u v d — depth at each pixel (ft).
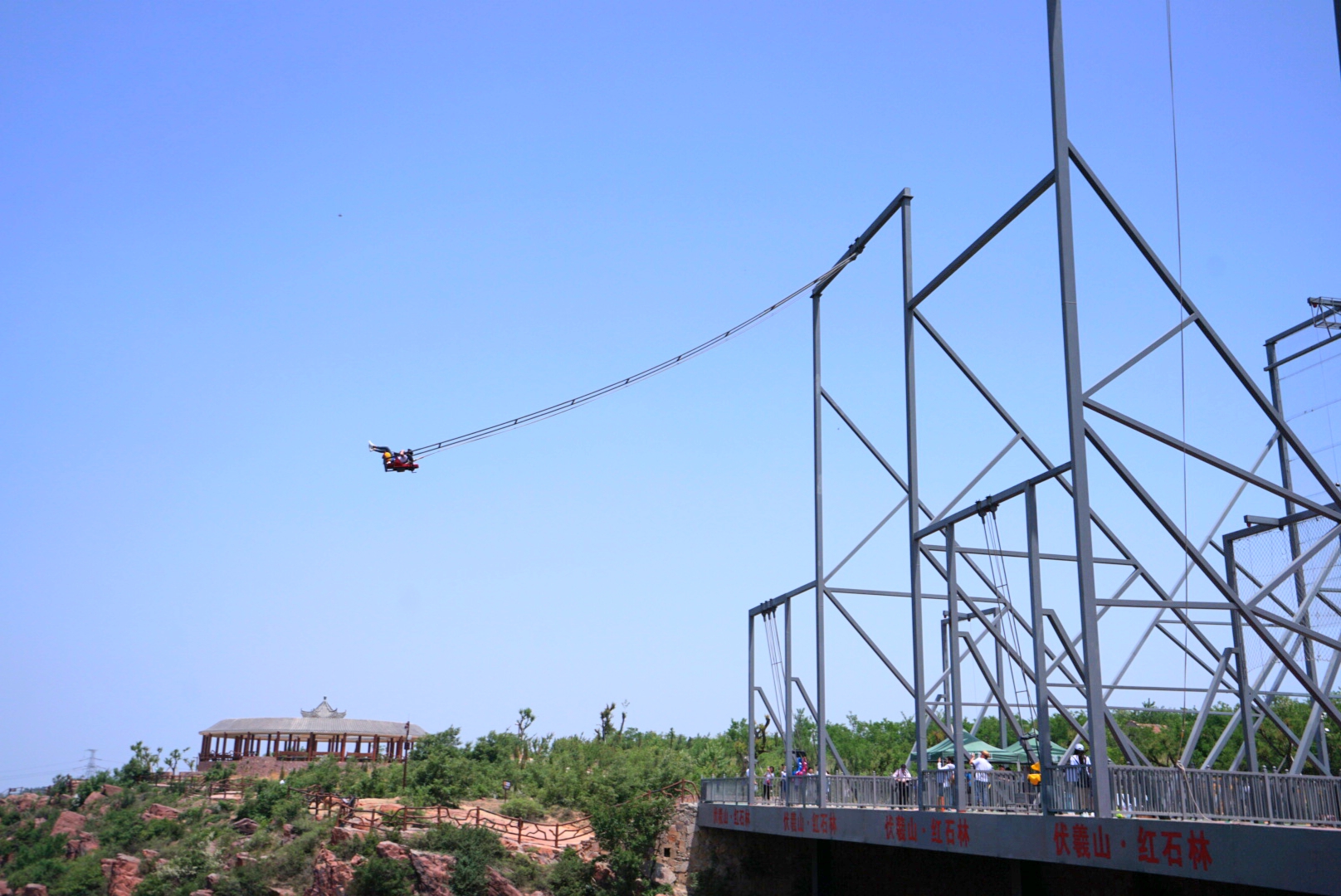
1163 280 88.22
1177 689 108.88
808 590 135.23
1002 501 95.91
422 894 144.97
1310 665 107.24
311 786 205.05
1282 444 125.08
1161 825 66.39
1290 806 65.41
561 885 148.77
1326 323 122.11
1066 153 86.58
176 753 284.82
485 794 194.90
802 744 230.27
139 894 166.40
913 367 116.88
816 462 136.56
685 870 153.79
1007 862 105.19
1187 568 115.55
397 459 110.22
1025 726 133.18
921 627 111.24
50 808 265.95
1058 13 89.25
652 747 194.39
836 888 130.93
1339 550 104.32
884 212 124.67
